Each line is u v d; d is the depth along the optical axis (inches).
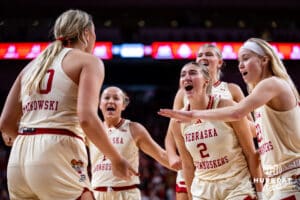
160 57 526.3
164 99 718.5
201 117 121.3
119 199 187.2
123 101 200.1
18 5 608.1
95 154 191.2
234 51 516.7
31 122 110.3
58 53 113.6
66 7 615.2
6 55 521.0
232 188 143.9
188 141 147.3
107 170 188.5
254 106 122.4
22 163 107.9
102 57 526.6
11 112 119.9
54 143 106.2
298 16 629.3
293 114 126.4
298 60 560.1
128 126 195.0
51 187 105.3
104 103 195.6
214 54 189.0
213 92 186.9
